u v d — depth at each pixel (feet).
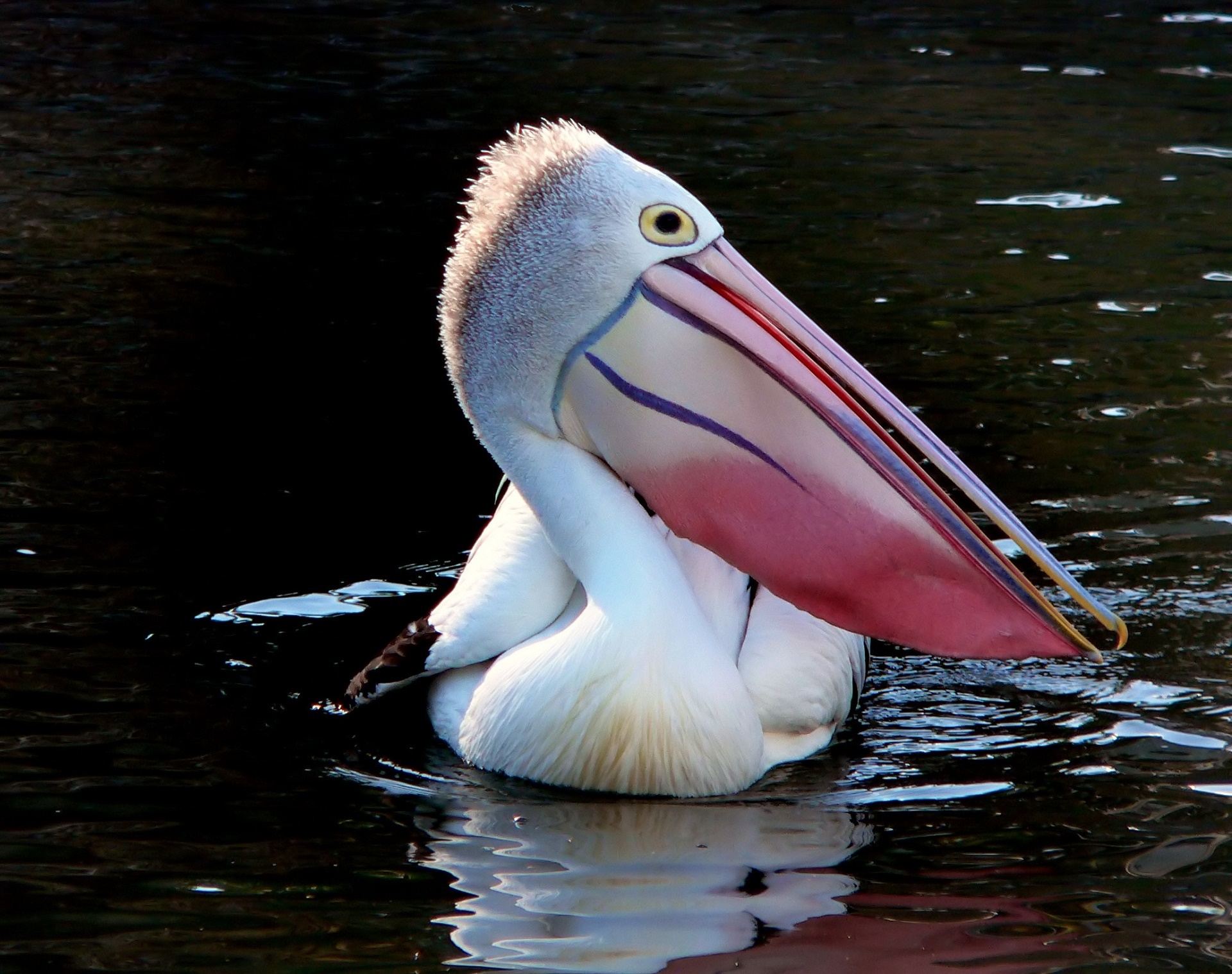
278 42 101.76
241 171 75.31
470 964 23.11
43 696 32.58
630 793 29.89
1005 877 26.08
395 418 48.70
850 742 32.65
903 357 54.08
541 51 100.99
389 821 28.35
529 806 29.32
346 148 79.61
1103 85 93.45
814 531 30.22
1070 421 48.52
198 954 23.24
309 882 25.77
